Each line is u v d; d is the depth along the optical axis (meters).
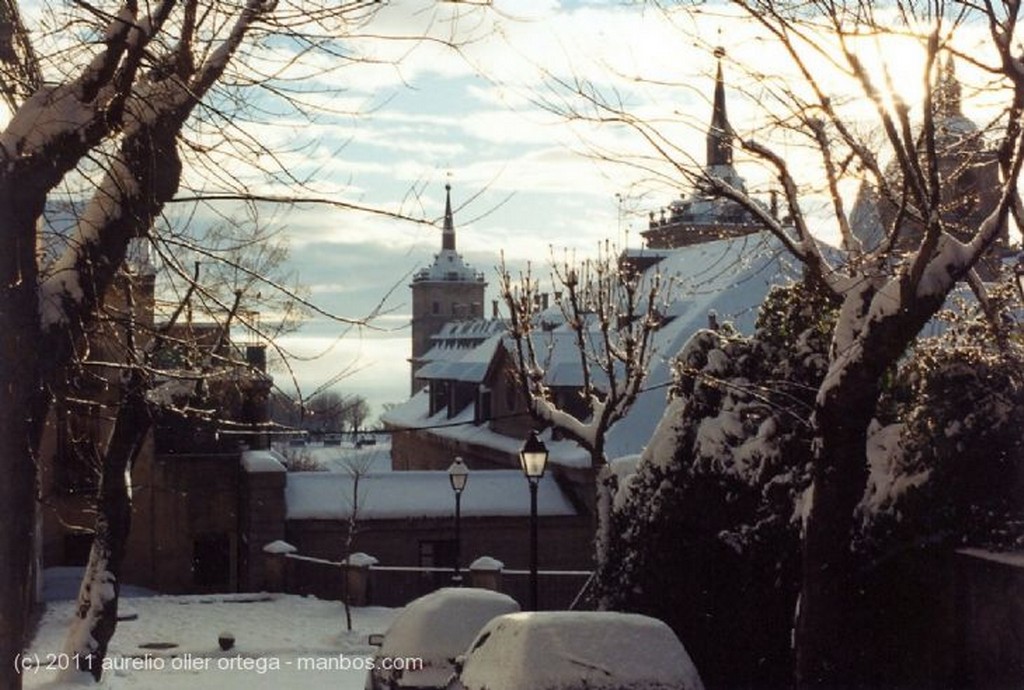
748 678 16.61
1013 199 11.60
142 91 9.84
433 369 56.66
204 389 17.97
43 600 30.16
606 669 9.71
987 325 14.19
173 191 10.05
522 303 24.05
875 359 11.52
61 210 11.44
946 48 10.77
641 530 18.00
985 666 12.80
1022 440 13.69
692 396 17.81
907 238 14.38
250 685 19.17
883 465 14.85
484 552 36.22
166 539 36.12
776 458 16.53
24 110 8.63
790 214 14.02
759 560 16.55
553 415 21.16
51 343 9.12
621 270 31.34
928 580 14.21
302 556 33.62
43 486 31.11
